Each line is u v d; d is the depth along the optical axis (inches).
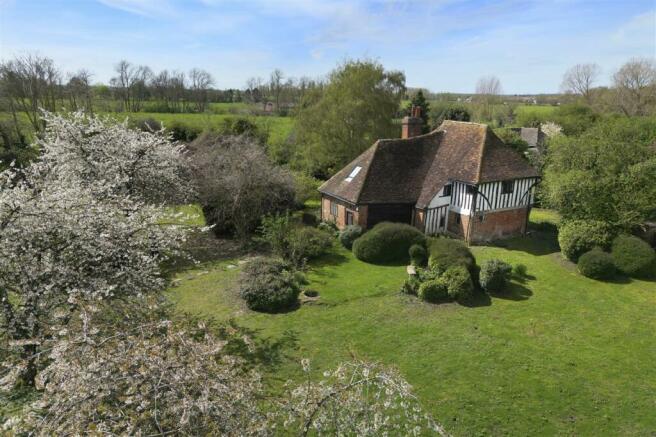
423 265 774.5
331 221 1026.7
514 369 482.6
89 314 303.9
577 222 849.5
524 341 542.6
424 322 587.2
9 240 357.7
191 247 880.9
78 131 674.8
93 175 647.1
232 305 630.5
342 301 645.9
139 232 474.9
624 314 623.8
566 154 937.5
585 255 768.3
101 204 444.5
